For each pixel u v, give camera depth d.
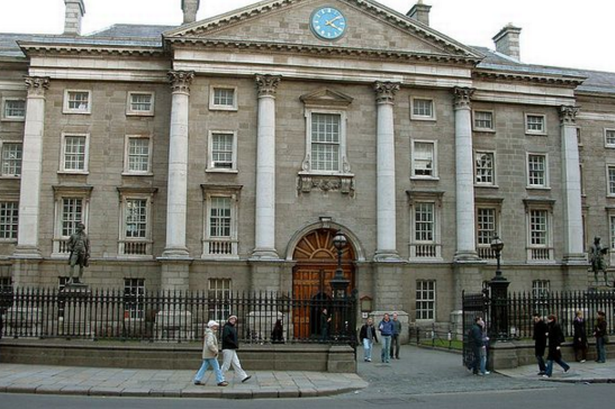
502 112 46.47
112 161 41.69
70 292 26.47
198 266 40.03
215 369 20.41
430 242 42.88
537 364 25.92
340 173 42.09
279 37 42.44
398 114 43.69
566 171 46.47
